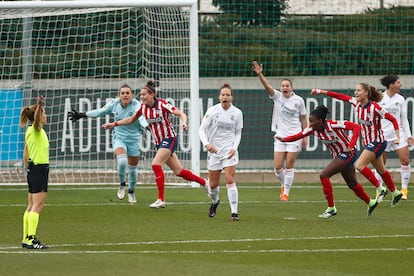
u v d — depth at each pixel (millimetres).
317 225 31047
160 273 21938
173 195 41000
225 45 55688
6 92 45250
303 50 56406
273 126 39656
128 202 38219
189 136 46625
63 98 46750
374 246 26328
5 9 42219
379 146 35688
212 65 55188
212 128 32406
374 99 36312
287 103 39156
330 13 59000
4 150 45219
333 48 56500
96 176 46875
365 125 35562
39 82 46031
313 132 33031
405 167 40344
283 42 56281
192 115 43875
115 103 37875
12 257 24203
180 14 46938
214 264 23188
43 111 25938
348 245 26516
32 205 26031
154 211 35062
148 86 34781
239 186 45594
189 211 35156
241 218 33000
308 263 23438
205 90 47656
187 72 46781
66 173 46625
